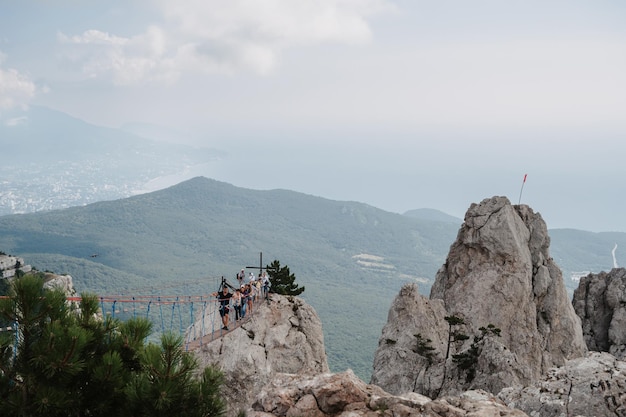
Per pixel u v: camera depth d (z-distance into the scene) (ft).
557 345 276.21
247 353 140.87
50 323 58.90
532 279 290.76
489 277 287.48
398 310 272.51
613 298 292.81
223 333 138.00
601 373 76.38
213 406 60.44
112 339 64.54
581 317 300.40
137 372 63.36
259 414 65.57
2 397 56.90
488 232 296.51
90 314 64.59
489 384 212.02
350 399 66.03
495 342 228.63
